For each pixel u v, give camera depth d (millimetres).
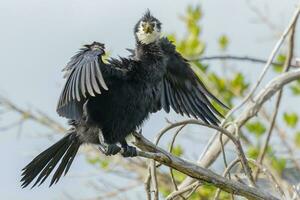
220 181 12203
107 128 12836
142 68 12961
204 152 13984
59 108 11844
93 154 16891
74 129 12938
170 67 13445
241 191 12242
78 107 12484
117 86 12789
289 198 13000
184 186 13570
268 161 16516
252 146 17109
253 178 13148
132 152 12719
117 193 16281
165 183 17062
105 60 13055
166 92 13539
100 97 12703
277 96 14625
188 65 13406
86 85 11508
